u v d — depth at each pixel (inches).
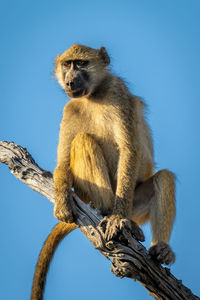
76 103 694.5
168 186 634.8
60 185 597.3
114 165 674.8
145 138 722.2
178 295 531.5
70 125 682.2
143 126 719.1
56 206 583.2
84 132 639.8
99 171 623.5
